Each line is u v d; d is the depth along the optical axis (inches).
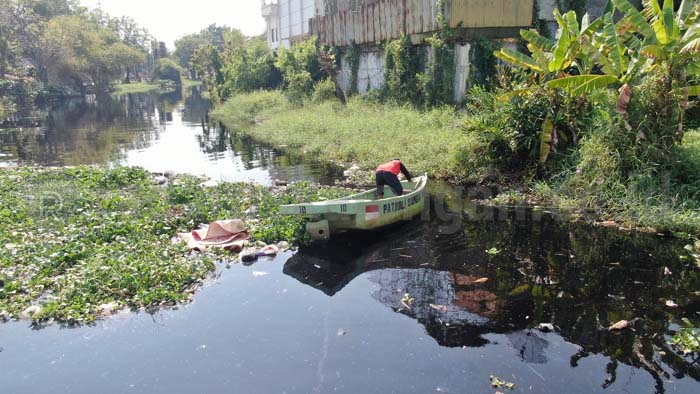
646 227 335.3
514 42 673.0
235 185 459.5
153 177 537.6
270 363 199.5
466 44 667.4
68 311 238.1
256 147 745.0
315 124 764.6
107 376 193.9
